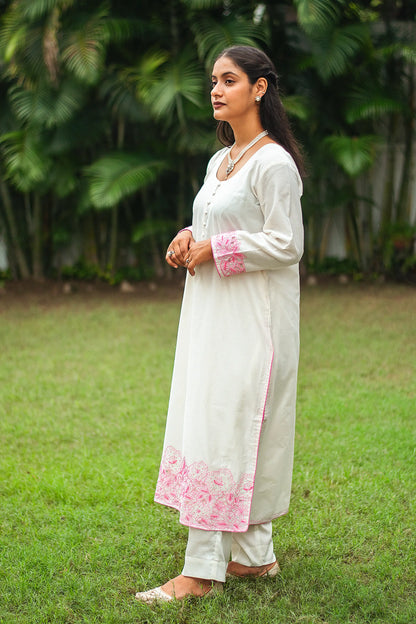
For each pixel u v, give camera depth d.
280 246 2.06
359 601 2.21
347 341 5.79
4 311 7.32
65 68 7.51
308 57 7.92
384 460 3.34
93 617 2.14
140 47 8.05
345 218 9.05
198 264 2.16
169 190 8.85
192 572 2.20
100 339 6.00
